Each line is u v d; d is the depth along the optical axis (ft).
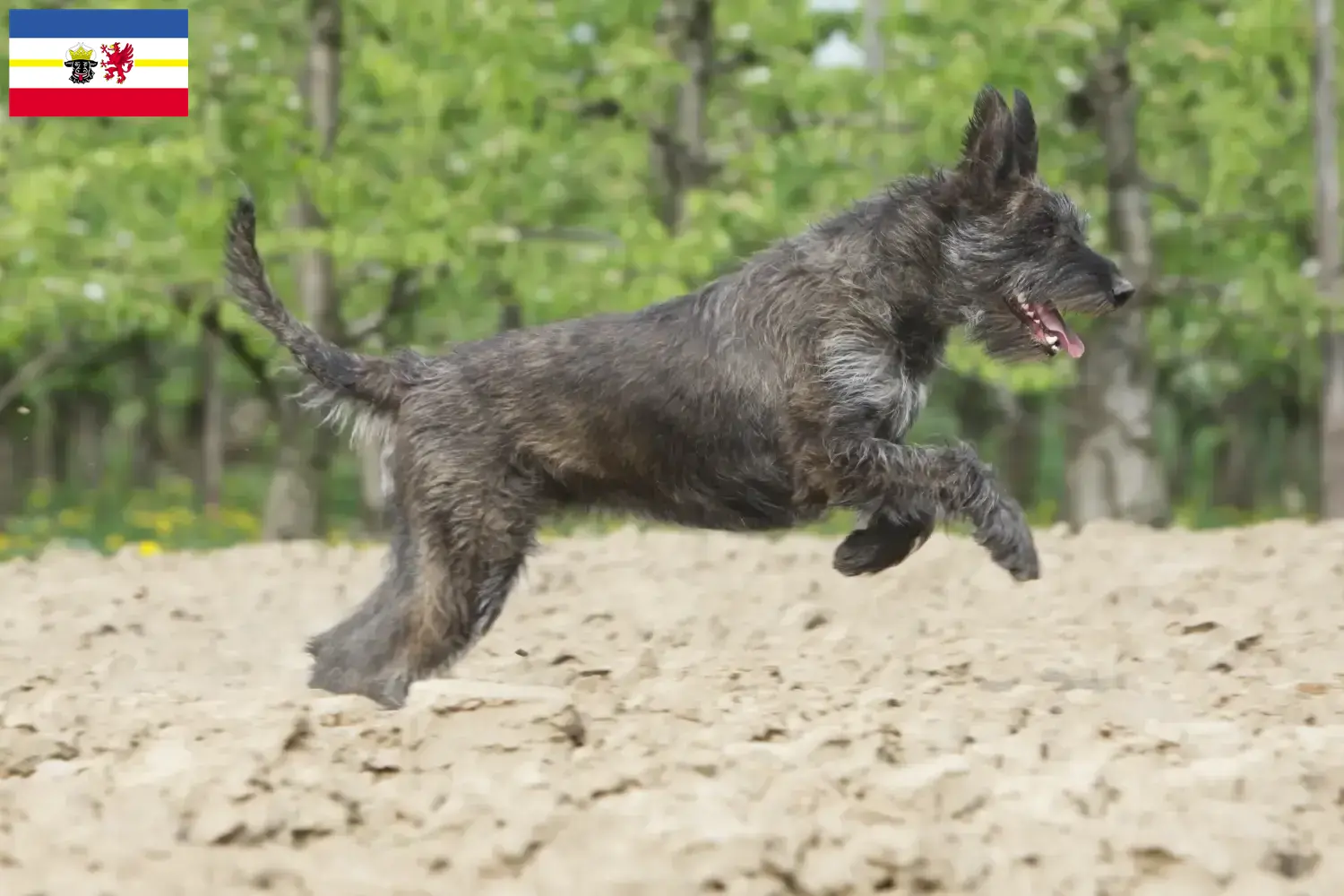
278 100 76.64
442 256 75.25
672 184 90.74
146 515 102.83
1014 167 33.32
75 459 179.63
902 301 32.48
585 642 39.68
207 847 21.99
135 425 178.70
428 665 31.81
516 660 36.27
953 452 31.12
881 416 31.96
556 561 51.72
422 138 79.92
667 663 36.22
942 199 32.94
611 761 24.97
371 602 33.04
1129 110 86.22
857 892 20.02
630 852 20.62
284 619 44.70
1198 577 45.93
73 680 36.32
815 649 38.09
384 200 78.54
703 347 31.76
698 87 89.61
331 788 23.35
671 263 75.15
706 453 31.89
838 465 31.32
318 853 21.77
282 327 32.63
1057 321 33.60
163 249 75.15
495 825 21.79
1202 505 143.33
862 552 32.68
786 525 32.48
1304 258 94.12
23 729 27.84
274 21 82.74
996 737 27.45
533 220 84.23
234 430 165.68
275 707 28.12
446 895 20.02
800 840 20.53
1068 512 106.93
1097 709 29.58
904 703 30.17
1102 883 20.06
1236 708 30.94
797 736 27.48
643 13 85.71
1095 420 90.89
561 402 31.81
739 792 22.88
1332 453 87.30
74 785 23.85
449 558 31.76
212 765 23.99
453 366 32.42
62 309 77.05
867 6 88.12
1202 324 92.84
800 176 82.48
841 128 82.69
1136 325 90.17
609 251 76.89
